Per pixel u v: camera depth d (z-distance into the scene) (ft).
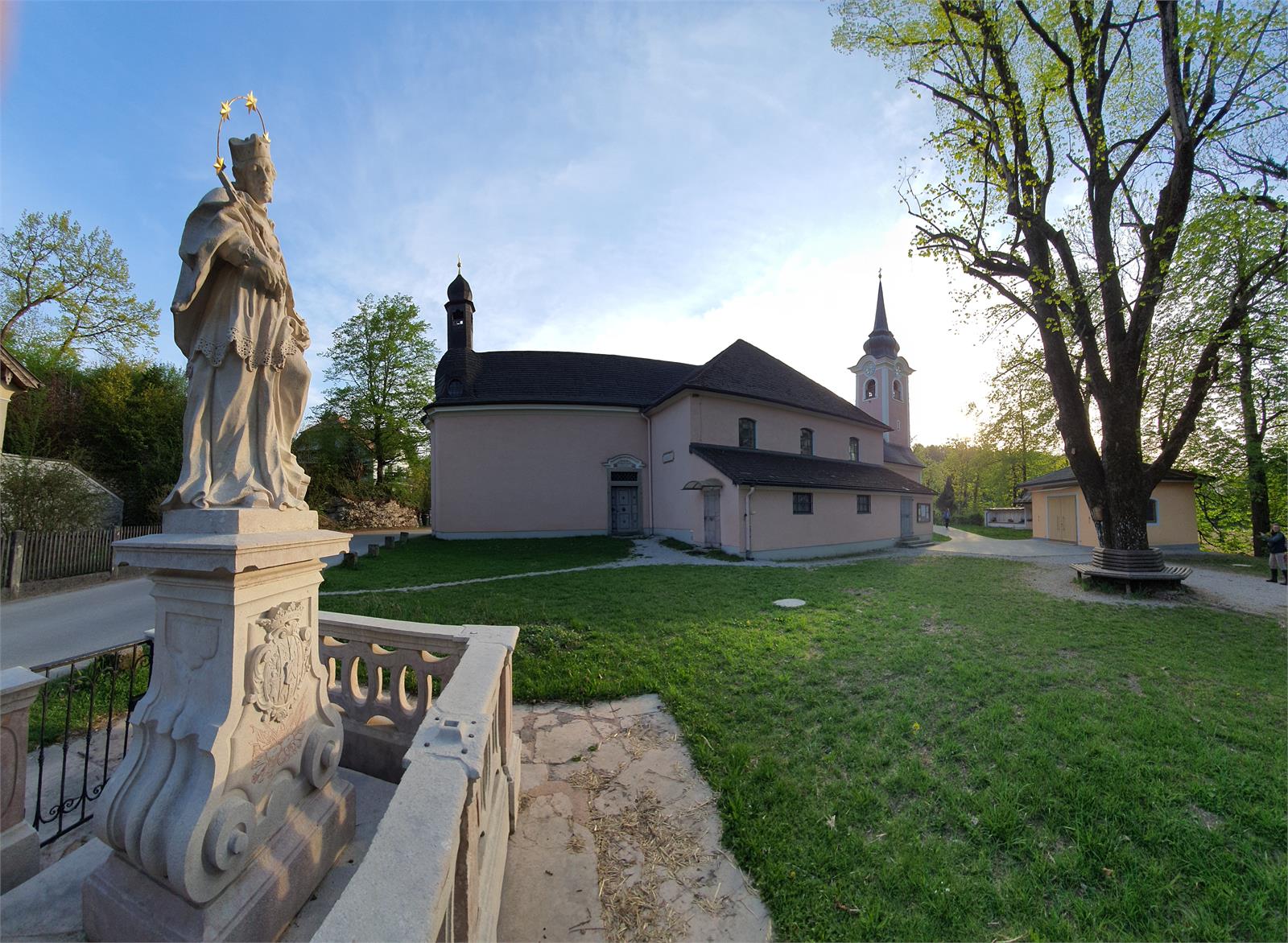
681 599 30.86
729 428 62.49
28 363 71.67
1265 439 60.95
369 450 100.89
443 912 4.22
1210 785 11.41
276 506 7.69
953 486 160.76
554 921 8.06
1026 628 24.75
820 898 8.55
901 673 18.45
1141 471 35.29
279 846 7.32
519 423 69.51
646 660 19.76
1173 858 9.37
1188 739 13.44
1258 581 40.27
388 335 96.63
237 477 7.45
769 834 10.03
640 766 12.74
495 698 8.11
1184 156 31.22
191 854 5.92
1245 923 8.02
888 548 70.54
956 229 37.14
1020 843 9.75
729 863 9.46
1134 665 19.42
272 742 7.27
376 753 11.25
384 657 11.50
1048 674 18.30
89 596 35.60
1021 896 8.48
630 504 71.92
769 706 15.79
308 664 8.20
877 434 85.25
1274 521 71.72
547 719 15.39
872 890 8.70
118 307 70.44
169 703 6.74
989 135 34.96
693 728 14.44
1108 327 35.45
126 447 72.23
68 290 67.77
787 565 47.39
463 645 10.53
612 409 70.85
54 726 14.51
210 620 6.67
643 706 16.17
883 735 13.87
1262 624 26.20
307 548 7.61
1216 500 74.69
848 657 20.08
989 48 34.71
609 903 8.49
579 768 12.63
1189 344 43.83
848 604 29.99
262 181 8.00
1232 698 16.46
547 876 9.00
